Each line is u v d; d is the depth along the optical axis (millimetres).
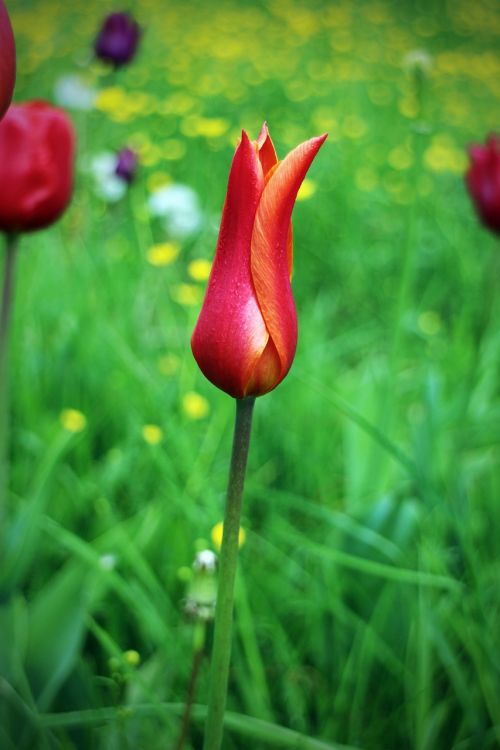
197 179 1672
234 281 583
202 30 2879
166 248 1106
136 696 791
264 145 590
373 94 2410
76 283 1168
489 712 822
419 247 1582
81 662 788
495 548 943
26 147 748
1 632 774
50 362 1078
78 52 2377
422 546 869
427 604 824
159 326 1152
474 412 1076
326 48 2938
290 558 910
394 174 1862
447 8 3666
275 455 1036
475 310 1370
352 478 983
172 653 796
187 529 879
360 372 1167
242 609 793
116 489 980
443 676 852
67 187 773
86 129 1714
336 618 858
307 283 1457
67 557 918
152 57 2486
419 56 945
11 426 1019
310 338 1130
